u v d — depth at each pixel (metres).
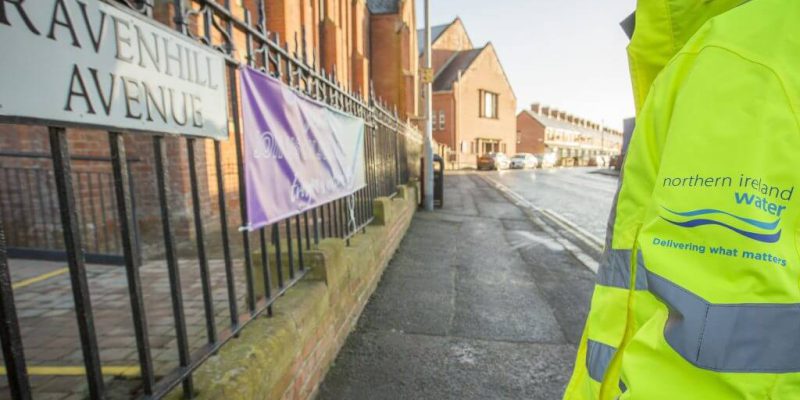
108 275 4.14
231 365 1.83
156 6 5.08
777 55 0.80
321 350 2.77
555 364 3.04
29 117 1.02
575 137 81.31
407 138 10.64
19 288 3.80
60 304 3.39
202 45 1.73
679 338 0.81
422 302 4.24
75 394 2.12
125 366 2.34
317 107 3.15
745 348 0.76
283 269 2.92
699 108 0.85
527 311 4.05
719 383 0.78
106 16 1.24
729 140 0.80
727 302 0.77
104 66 1.24
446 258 6.10
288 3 9.50
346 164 4.04
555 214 11.28
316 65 3.26
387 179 6.96
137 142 5.54
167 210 1.59
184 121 1.62
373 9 23.34
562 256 6.41
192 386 1.63
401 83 22.33
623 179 1.11
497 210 11.80
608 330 1.07
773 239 0.75
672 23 1.11
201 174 5.77
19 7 0.99
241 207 2.11
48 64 1.07
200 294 3.48
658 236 0.87
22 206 4.82
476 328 3.64
